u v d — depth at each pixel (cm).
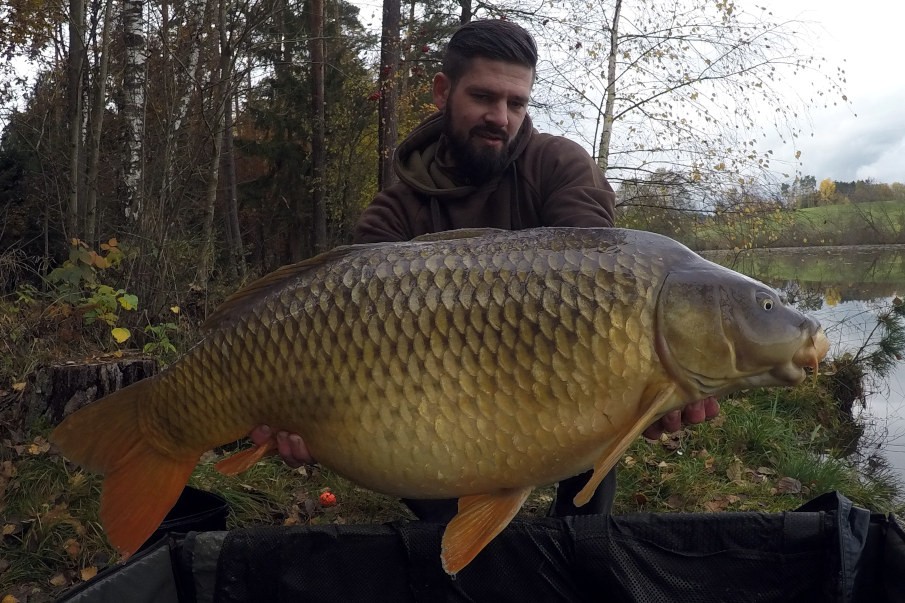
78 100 699
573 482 228
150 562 171
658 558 167
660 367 140
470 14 1055
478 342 143
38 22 860
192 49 736
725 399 475
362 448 150
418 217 232
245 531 176
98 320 473
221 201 1509
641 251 143
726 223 845
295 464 169
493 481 147
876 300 878
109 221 725
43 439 333
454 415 144
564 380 140
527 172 225
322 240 1434
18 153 915
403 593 173
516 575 171
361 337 148
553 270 143
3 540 278
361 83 1573
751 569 164
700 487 351
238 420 161
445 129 223
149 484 168
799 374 143
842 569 155
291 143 1605
